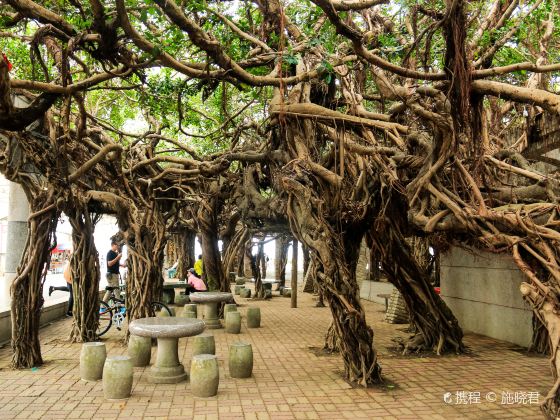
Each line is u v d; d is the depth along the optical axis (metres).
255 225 12.94
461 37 4.89
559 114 5.36
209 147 16.27
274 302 19.36
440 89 5.75
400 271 9.48
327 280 7.22
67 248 31.41
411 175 7.79
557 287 5.16
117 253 12.45
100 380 7.25
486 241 6.08
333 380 7.38
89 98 13.26
